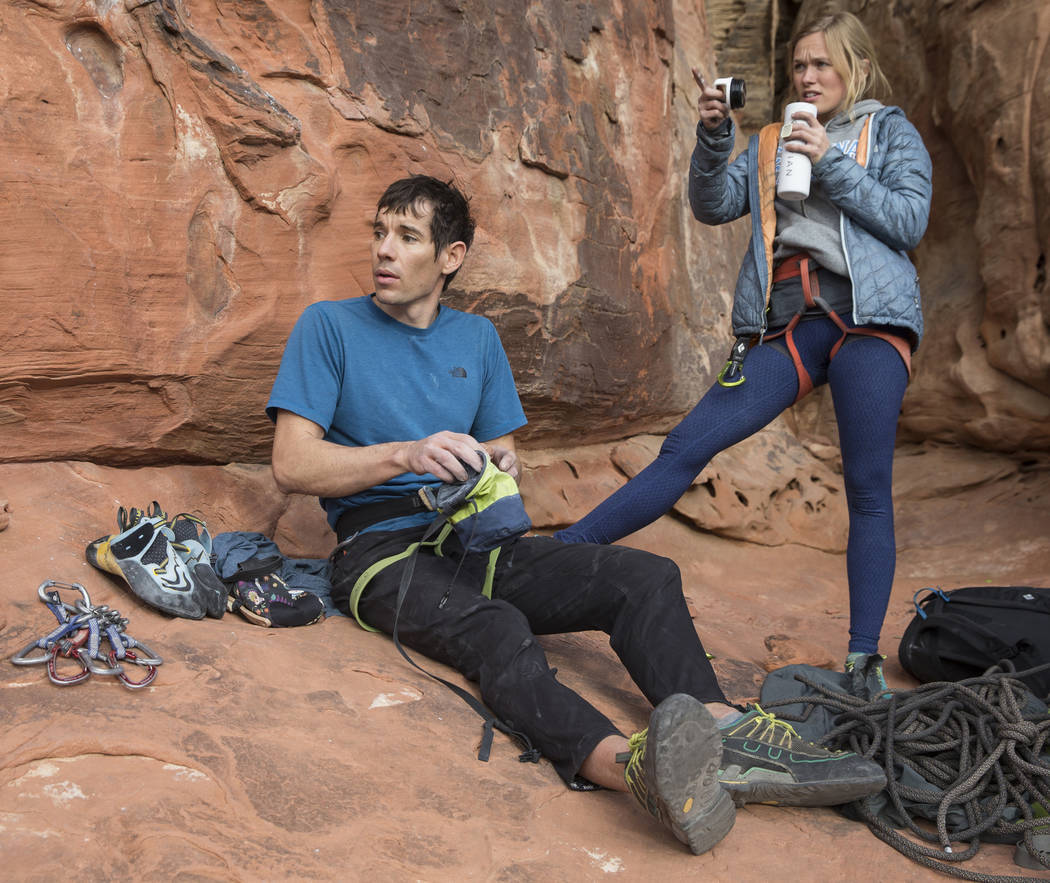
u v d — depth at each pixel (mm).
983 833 2027
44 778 1629
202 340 2869
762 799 1934
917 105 5465
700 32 5641
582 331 4105
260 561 2518
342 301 2578
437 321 2666
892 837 1956
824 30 2881
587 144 4145
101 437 2789
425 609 2299
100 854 1488
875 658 2584
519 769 1994
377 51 3285
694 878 1741
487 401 2736
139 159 2717
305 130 3092
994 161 4754
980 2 4887
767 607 3992
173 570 2311
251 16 3025
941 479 5133
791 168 2639
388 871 1600
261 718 1955
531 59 3885
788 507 4926
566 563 2369
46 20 2551
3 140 2459
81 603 2139
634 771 1772
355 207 3211
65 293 2580
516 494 2273
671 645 2164
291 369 2471
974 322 5109
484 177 3650
